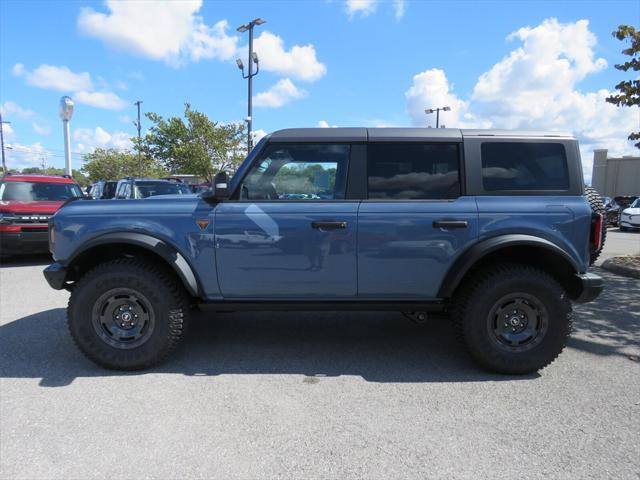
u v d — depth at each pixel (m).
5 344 4.44
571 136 3.86
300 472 2.46
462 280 3.86
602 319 5.29
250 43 21.17
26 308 5.73
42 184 10.41
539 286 3.64
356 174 3.83
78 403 3.24
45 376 3.71
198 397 3.34
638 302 6.02
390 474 2.44
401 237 3.73
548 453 2.64
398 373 3.81
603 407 3.20
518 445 2.72
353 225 3.73
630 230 20.36
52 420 2.99
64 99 16.97
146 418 3.03
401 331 4.93
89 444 2.71
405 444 2.73
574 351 4.31
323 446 2.70
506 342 3.74
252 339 4.65
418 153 3.85
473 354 3.74
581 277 3.72
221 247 3.78
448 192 3.80
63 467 2.49
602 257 10.31
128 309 3.79
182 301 3.88
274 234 3.75
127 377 3.70
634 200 23.30
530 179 3.80
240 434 2.83
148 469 2.48
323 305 3.87
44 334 4.73
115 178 50.66
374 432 2.87
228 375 3.75
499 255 3.94
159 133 29.95
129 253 4.04
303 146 3.88
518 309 3.73
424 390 3.48
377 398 3.34
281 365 3.97
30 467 2.49
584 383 3.61
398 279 3.79
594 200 4.62
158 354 3.78
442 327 5.07
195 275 3.82
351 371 3.85
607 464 2.54
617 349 4.36
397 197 3.81
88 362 4.01
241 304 3.88
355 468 2.49
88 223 3.81
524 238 3.65
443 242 3.72
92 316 3.73
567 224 3.70
